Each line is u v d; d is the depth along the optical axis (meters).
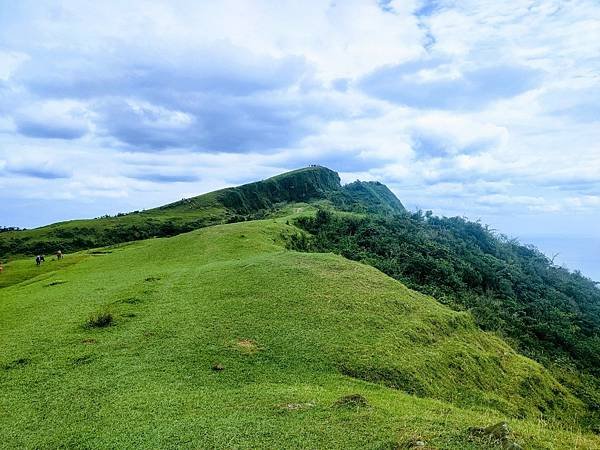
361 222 111.38
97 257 76.94
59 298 43.62
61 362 26.64
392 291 44.72
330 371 27.47
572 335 76.25
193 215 193.62
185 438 17.53
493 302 81.62
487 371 36.62
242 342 30.08
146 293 41.78
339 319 35.41
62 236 162.62
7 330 33.81
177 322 33.38
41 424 19.47
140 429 18.50
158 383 23.69
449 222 154.62
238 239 71.25
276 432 17.77
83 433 18.52
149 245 83.69
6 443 17.97
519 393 36.06
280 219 106.56
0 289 58.72
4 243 154.12
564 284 124.19
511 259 131.25
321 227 105.31
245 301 37.94
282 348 29.70
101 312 34.66
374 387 25.97
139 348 28.72
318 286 42.28
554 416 35.34
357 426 18.19
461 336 41.28
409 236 105.25
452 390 30.25
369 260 83.38
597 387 56.34
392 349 31.97
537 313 84.88
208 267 52.03
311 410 20.05
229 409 20.42
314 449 16.38
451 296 75.62
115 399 21.69
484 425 18.66
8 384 23.81
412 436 16.34
